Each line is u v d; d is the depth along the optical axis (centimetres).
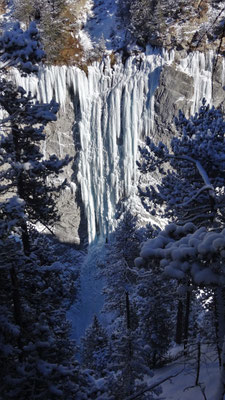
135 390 880
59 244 3612
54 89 3562
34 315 755
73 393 606
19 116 923
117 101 3450
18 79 3372
